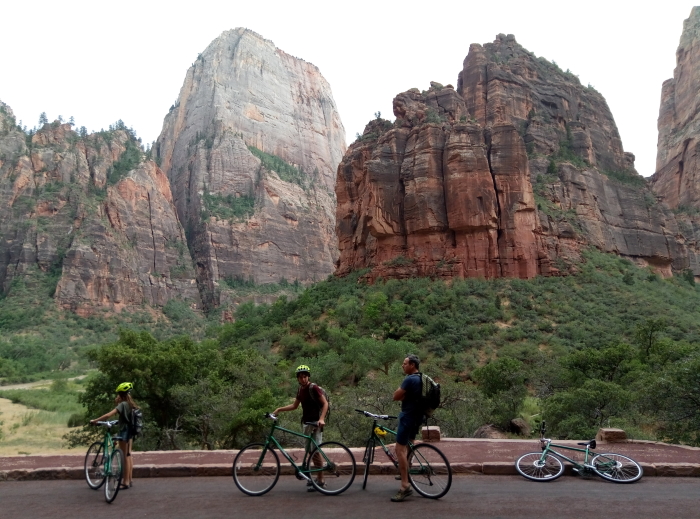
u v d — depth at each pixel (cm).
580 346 4900
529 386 4403
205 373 3481
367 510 866
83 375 9106
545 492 979
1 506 928
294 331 6181
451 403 3177
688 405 2180
